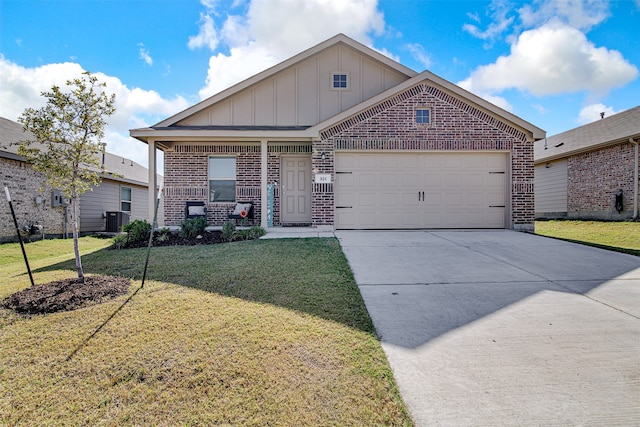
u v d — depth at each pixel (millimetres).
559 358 2541
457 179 9242
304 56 10594
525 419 1905
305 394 2127
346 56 10812
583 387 2186
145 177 18453
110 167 15625
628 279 4574
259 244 6820
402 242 7176
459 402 2047
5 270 5559
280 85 10727
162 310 3371
